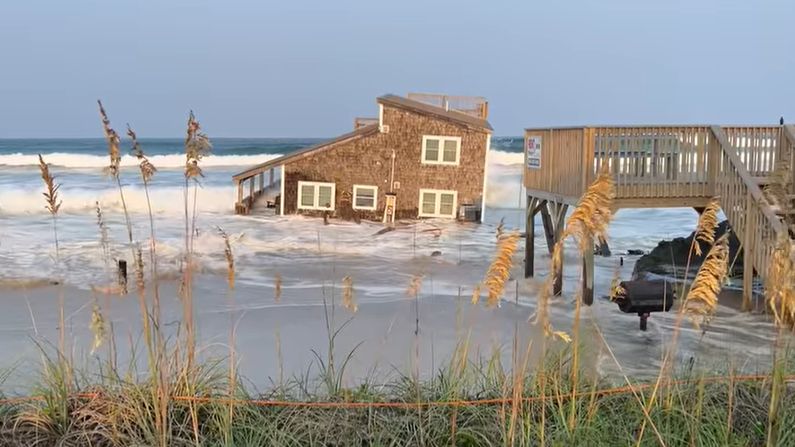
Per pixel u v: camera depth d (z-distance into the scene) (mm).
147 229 23516
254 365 7699
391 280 14617
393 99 30641
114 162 4707
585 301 10891
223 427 4551
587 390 5082
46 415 4742
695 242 4277
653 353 8070
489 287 4293
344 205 30047
